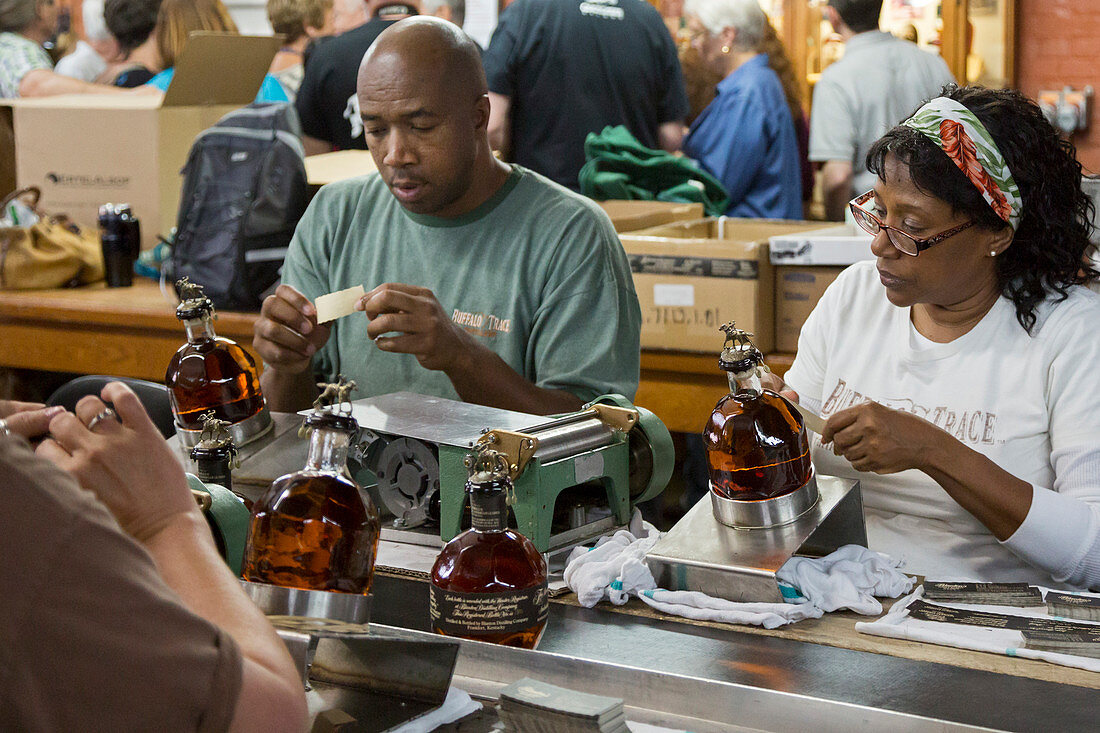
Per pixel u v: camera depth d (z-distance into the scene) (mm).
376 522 1056
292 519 1014
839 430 1561
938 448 1557
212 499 1262
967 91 1701
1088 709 1052
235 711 730
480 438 1419
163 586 725
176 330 3197
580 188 3873
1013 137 1652
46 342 3398
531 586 1170
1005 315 1768
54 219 3588
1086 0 4750
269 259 3016
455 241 2105
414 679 1073
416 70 1889
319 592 1010
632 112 4027
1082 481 1642
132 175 3596
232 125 3043
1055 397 1711
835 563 1402
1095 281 1813
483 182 2074
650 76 4020
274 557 1017
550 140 3963
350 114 4035
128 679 684
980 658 1184
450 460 1445
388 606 1326
